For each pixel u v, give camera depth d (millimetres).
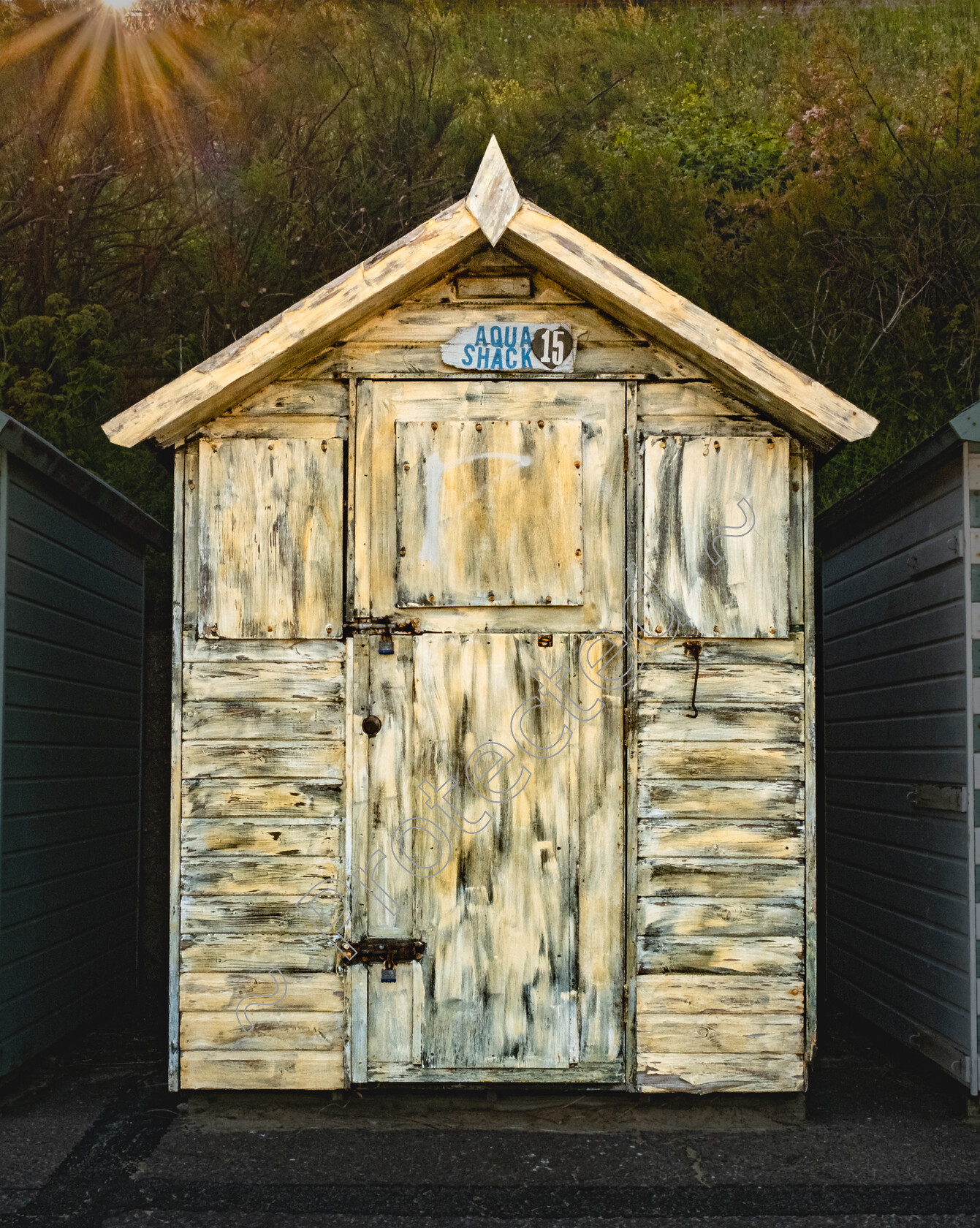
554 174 8258
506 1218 3434
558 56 9102
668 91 9031
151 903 6445
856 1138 4059
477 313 4367
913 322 7465
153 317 7691
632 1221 3416
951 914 4367
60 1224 3371
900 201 7938
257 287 7621
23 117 8336
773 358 4047
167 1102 4395
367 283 4109
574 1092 4227
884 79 9039
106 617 5711
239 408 4340
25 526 4598
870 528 5469
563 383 4348
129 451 7184
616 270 4082
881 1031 5234
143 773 6434
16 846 4480
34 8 8766
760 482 4309
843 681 5887
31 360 7250
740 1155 3895
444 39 9102
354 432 4328
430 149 8188
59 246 7805
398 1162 3812
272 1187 3623
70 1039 5184
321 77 8758
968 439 4164
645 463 4312
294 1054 4168
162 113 8469
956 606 4359
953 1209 3484
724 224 8203
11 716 4438
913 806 4754
